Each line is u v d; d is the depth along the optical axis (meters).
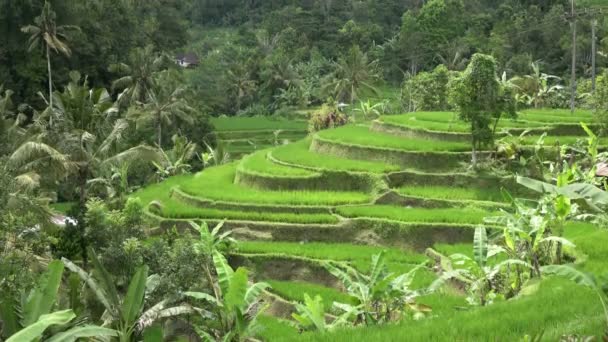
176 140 43.62
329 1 94.69
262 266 21.55
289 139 62.41
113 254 18.33
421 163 27.86
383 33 88.19
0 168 14.20
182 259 17.86
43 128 27.47
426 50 79.38
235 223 24.11
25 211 15.76
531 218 16.08
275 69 76.44
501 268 15.97
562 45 70.38
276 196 26.34
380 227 22.91
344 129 36.22
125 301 14.54
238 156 55.59
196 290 17.27
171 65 65.06
